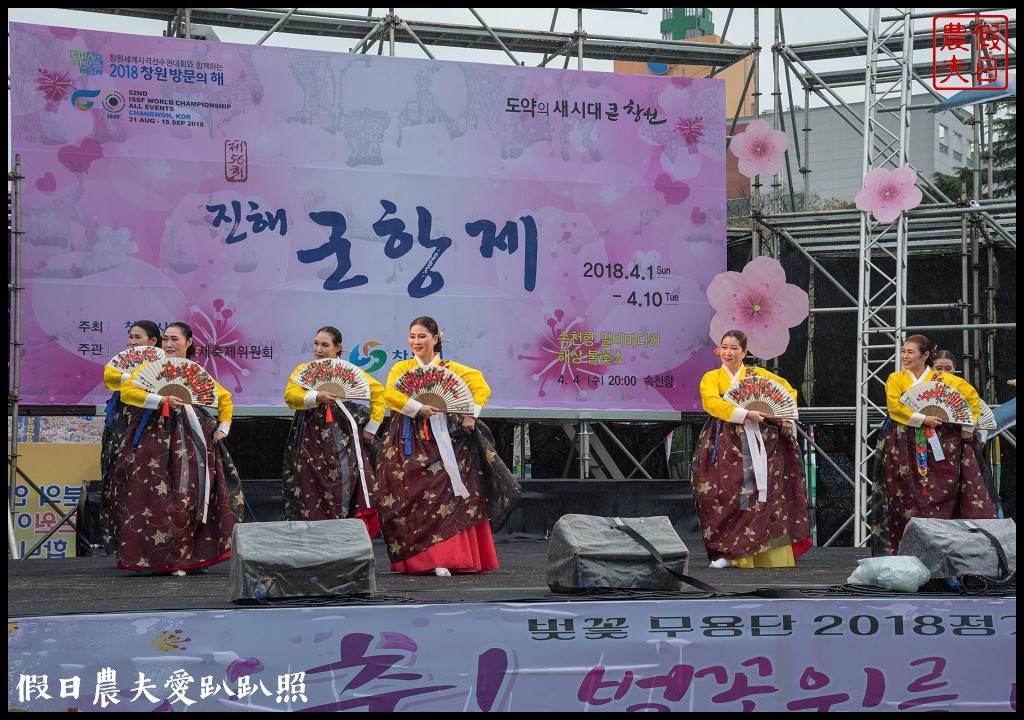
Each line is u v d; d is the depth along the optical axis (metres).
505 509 6.12
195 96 8.46
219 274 8.47
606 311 9.16
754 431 6.83
